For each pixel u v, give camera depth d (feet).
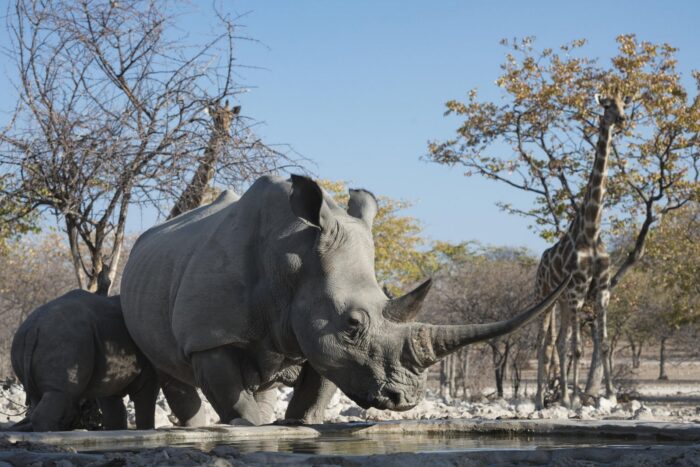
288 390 60.39
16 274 96.27
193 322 24.08
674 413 48.78
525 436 22.21
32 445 16.84
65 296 28.94
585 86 77.82
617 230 82.43
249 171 44.80
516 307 84.48
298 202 22.18
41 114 44.50
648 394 96.63
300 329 22.13
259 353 24.27
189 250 25.96
